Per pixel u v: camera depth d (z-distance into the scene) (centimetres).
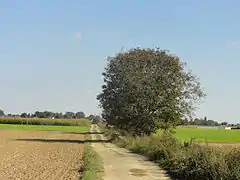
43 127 15525
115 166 3014
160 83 5791
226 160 2075
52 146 5703
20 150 4962
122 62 6184
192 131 10331
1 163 3481
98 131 12731
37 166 3238
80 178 2459
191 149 2750
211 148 2403
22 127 14812
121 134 6781
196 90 5919
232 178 1867
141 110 5756
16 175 2697
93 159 3228
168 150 3188
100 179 2342
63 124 18550
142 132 5759
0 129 12638
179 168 2530
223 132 10531
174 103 5781
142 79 5797
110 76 6366
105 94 6438
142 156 3869
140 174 2598
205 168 2148
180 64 5947
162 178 2436
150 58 5988
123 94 5950
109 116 6750
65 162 3550
